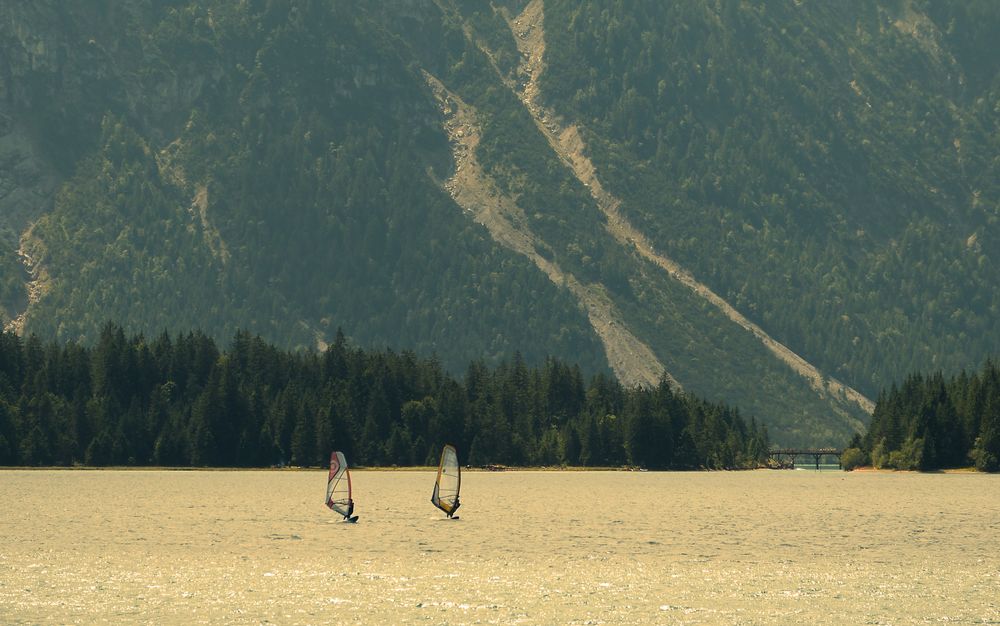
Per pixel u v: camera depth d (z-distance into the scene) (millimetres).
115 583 124625
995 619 109062
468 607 112812
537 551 154000
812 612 111750
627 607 113312
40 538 167500
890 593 121625
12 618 107000
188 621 106125
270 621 106375
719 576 132000
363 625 105188
